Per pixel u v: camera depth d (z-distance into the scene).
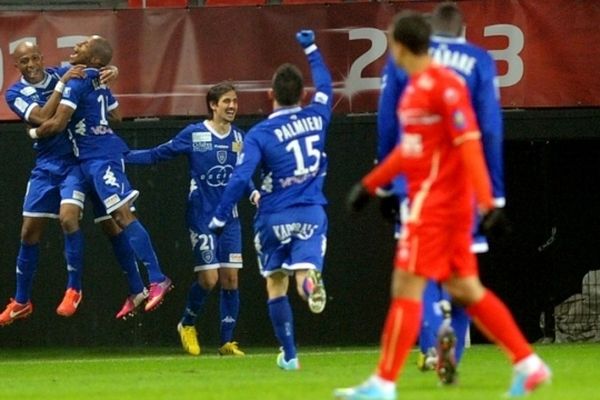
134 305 41.53
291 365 32.78
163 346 48.25
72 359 41.84
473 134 19.53
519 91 45.59
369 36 45.81
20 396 25.66
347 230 48.38
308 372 31.59
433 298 25.66
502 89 45.66
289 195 30.25
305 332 48.47
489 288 50.00
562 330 49.50
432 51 24.11
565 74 45.53
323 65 31.52
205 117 46.62
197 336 48.28
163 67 45.81
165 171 48.12
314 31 45.84
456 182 20.00
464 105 19.59
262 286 48.34
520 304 49.97
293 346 32.69
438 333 23.52
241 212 48.25
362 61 45.84
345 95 45.97
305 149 30.27
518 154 49.91
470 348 43.56
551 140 48.16
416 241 19.92
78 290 39.94
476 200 21.77
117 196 39.34
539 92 45.56
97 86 39.31
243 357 40.81
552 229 49.81
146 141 47.06
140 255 39.69
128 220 39.56
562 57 45.53
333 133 47.94
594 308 49.31
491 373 29.23
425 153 19.97
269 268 31.09
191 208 41.31
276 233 30.36
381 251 48.41
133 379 30.59
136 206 48.09
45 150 39.78
